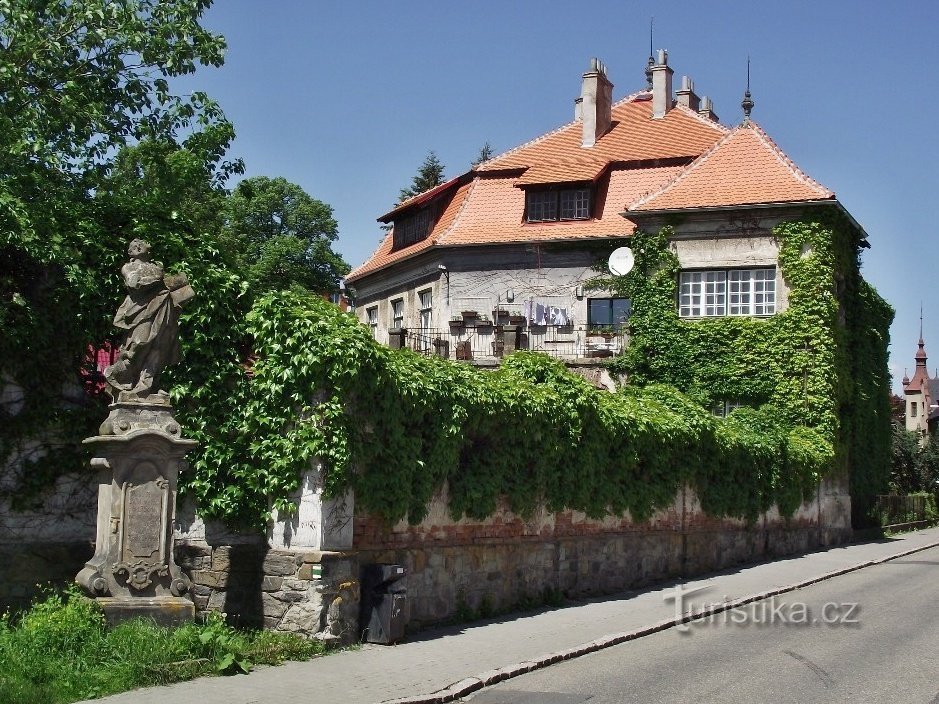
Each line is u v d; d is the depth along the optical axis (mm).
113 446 12930
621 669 13242
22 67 17734
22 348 14266
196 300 15141
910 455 53125
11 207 13695
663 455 22547
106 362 15094
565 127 43344
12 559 14219
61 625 11859
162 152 19578
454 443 16094
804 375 33562
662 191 35469
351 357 14008
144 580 12938
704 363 34375
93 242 14969
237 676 11836
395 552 15359
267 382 14438
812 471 31875
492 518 17609
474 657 13539
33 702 10125
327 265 48406
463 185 41312
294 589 13883
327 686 11492
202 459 14711
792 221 33969
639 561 22000
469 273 38781
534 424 18047
